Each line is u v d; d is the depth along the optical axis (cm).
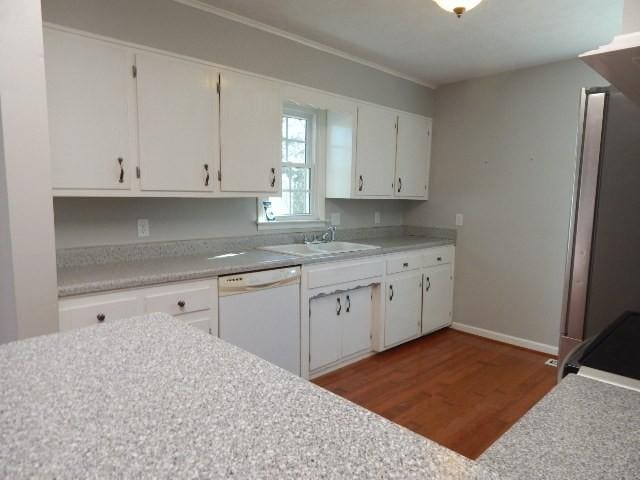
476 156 382
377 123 354
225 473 49
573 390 84
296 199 350
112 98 209
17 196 151
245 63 268
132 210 251
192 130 239
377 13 254
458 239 399
